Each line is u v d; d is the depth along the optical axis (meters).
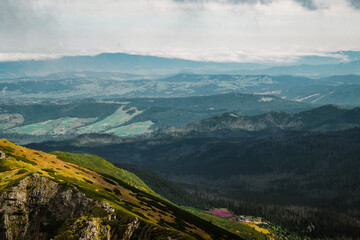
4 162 148.25
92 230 129.62
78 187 146.25
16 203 127.12
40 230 127.00
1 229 120.19
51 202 135.12
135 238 138.12
